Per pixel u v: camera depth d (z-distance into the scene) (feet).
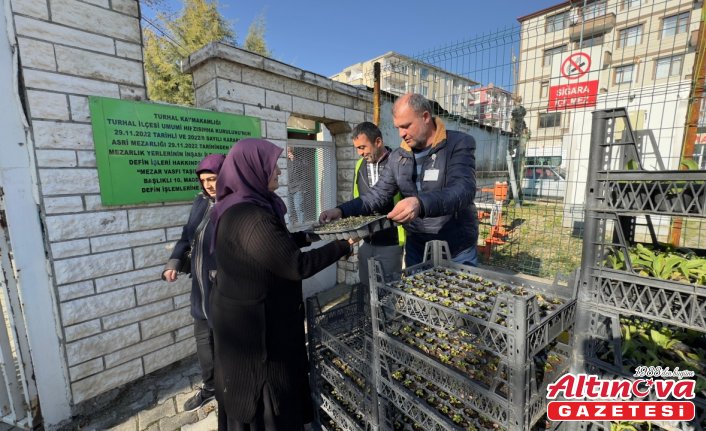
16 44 6.21
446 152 6.27
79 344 7.41
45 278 6.85
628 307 3.44
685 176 2.87
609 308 3.58
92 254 7.47
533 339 3.29
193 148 8.89
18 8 6.20
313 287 13.94
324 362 6.00
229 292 4.48
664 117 14.56
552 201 16.37
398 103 6.24
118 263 7.89
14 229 6.40
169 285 8.83
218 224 4.52
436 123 6.43
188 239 7.62
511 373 3.24
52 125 6.72
